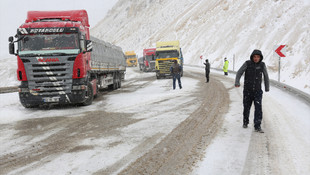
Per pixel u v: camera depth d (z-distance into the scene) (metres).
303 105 8.64
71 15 11.01
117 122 6.78
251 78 5.58
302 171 3.52
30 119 7.71
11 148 4.84
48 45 9.36
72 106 10.11
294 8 30.62
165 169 3.66
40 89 9.24
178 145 4.70
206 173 3.49
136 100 10.80
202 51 45.19
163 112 7.92
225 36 41.03
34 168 3.82
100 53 13.42
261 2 38.59
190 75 26.53
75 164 3.92
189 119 6.82
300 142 4.76
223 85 16.05
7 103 11.06
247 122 5.84
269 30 31.17
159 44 24.28
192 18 62.66
